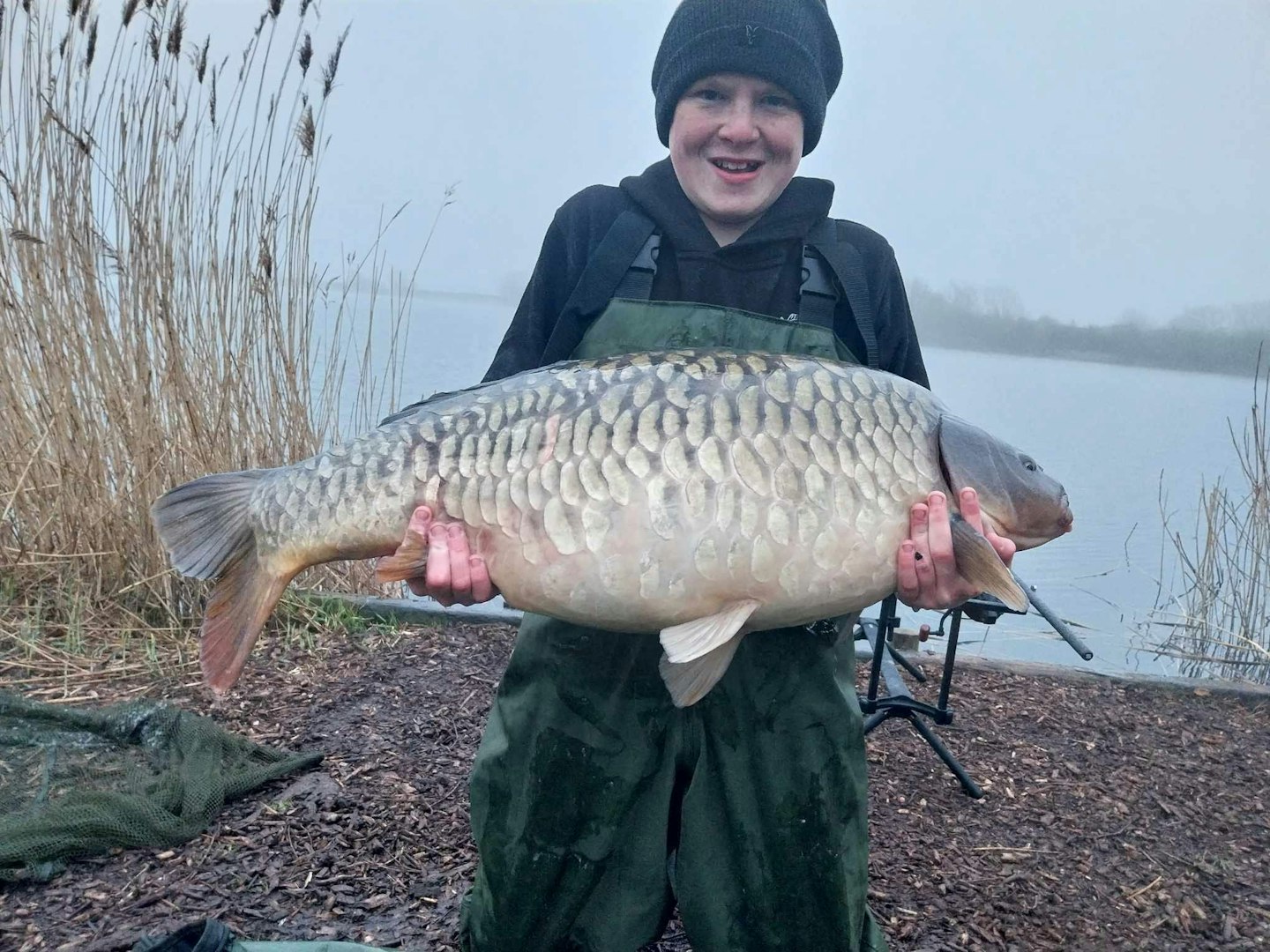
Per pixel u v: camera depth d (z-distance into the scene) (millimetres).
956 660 3871
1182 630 4625
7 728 2666
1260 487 4586
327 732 2939
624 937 1805
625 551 1523
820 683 1750
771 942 1780
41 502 3703
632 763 1758
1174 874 2459
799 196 1859
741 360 1603
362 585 4281
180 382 3742
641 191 1880
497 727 1830
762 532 1525
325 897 2164
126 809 2311
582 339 1834
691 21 1796
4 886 2150
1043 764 3029
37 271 3600
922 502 1621
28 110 3594
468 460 1583
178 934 1737
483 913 1837
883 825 2621
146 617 3678
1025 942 2156
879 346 1937
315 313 4105
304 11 3824
